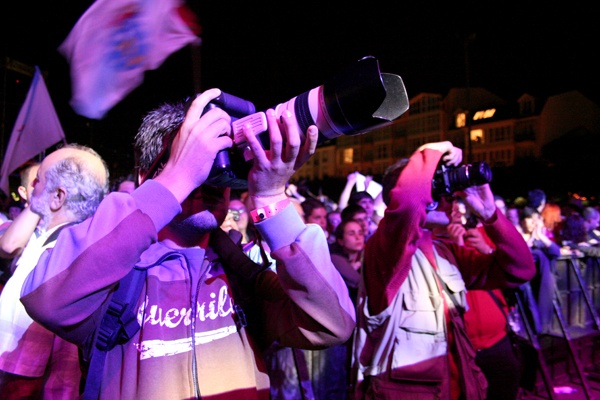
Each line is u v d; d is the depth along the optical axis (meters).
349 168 51.41
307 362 3.36
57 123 6.70
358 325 2.26
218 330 1.13
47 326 0.94
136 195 1.00
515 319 4.01
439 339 2.16
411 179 1.92
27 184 2.44
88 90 1.27
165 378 1.04
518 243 2.28
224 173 1.04
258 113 1.03
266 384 1.19
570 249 5.64
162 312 1.08
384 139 48.06
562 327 4.37
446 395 2.12
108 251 0.94
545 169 30.31
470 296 2.86
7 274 2.46
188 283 1.13
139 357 1.04
